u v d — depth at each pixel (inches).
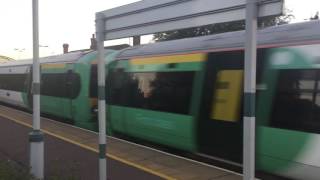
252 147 182.5
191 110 432.1
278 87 332.2
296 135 317.4
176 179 318.3
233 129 377.4
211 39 420.2
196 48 431.8
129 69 548.4
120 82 565.9
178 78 454.3
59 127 603.2
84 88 690.2
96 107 676.1
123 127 561.0
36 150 326.3
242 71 371.2
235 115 375.2
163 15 231.8
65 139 491.5
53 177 304.7
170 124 465.1
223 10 197.3
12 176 287.4
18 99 1050.1
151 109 499.2
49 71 830.5
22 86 1015.6
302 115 313.1
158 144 500.7
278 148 332.2
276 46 336.2
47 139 498.9
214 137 401.1
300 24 329.1
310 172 309.7
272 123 336.2
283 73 329.1
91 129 687.1
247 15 181.9
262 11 180.1
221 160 395.9
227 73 387.5
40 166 326.6
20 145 476.1
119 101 566.3
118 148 437.1
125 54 566.3
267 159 342.6
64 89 753.0
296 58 319.6
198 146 425.4
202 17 208.4
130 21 255.3
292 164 322.7
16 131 572.7
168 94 470.0
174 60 462.9
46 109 841.5
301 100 314.2
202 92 417.1
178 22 223.1
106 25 273.7
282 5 172.7
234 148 377.7
